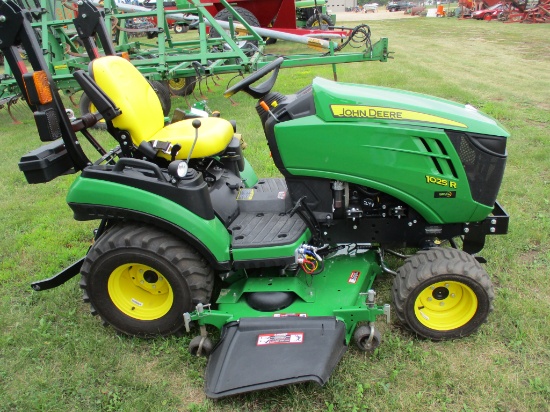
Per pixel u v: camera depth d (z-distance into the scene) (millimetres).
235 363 2457
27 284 3654
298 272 2977
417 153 2680
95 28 3354
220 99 9109
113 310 2943
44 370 2783
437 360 2664
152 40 19500
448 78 9852
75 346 2928
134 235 2754
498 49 14102
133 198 2695
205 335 2771
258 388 2328
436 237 3023
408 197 2781
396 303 2762
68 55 9031
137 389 2633
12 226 4621
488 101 7871
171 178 2686
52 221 4660
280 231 2885
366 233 3027
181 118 3654
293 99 2834
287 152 2773
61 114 2797
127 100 2910
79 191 2773
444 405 2371
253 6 12562
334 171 2762
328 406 2387
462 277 2641
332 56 7816
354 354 2738
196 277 2775
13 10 2572
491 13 24500
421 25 23500
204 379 2543
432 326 2779
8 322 3213
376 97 2721
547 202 4297
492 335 2812
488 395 2422
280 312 2719
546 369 2557
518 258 3588
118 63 3068
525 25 20719
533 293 3182
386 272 3289
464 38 17172
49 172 2801
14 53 2672
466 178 2734
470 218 2857
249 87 2803
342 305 2725
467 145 2699
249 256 2770
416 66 11430
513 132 6133
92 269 2834
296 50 13500
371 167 2717
